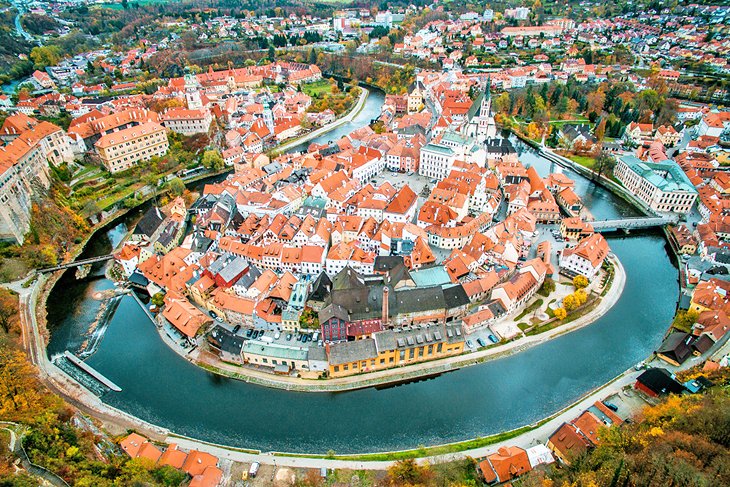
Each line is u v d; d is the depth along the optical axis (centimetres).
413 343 11731
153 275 15025
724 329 12231
